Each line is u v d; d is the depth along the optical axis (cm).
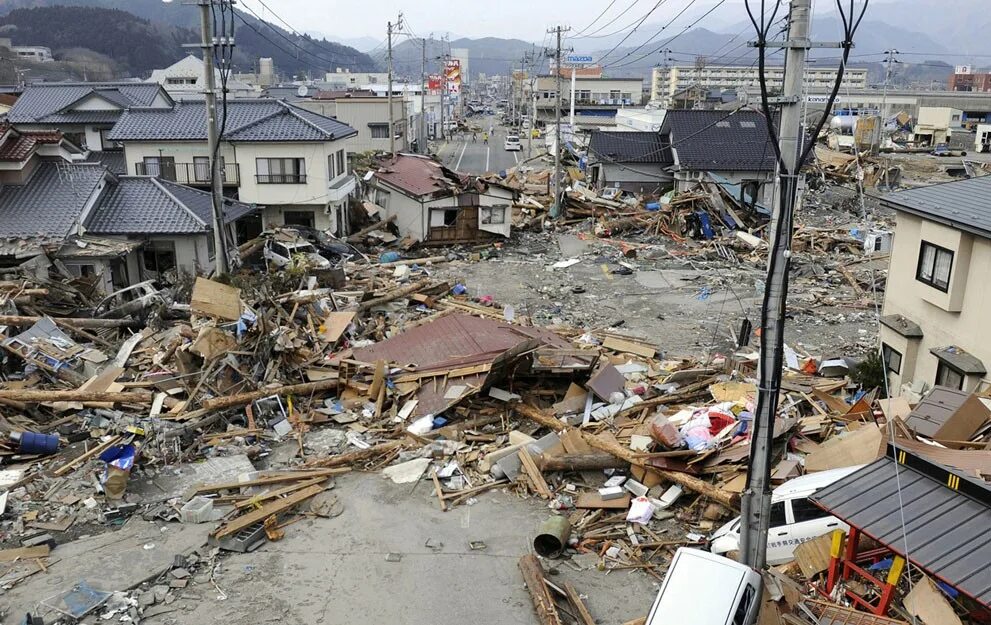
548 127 10006
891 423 1268
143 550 1210
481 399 1733
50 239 2494
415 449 1551
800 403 1716
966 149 8606
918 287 1769
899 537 838
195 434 1566
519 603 1107
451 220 3909
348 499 1386
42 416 1594
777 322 934
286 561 1201
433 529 1295
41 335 1873
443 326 2023
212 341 1725
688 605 880
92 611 1055
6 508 1288
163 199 2877
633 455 1418
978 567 770
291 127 3662
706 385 1795
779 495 1180
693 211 4078
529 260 3584
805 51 867
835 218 4478
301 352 1931
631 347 2158
